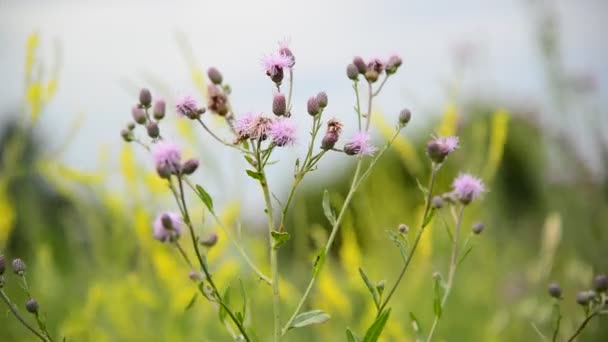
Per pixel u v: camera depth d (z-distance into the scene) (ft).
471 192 3.60
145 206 4.91
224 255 4.94
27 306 3.46
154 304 5.12
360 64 3.57
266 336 5.05
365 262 5.14
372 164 3.45
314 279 3.42
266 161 3.37
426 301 5.31
